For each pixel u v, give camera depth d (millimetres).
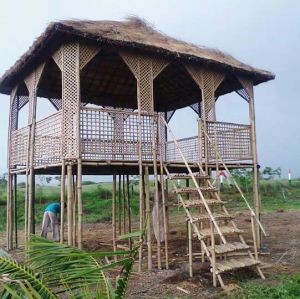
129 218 13367
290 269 9180
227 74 11891
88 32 8641
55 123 9531
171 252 11750
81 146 8984
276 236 14664
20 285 2904
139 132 9828
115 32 9289
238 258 8781
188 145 12352
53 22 8469
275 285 7605
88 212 24203
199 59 10555
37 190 28656
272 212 23891
